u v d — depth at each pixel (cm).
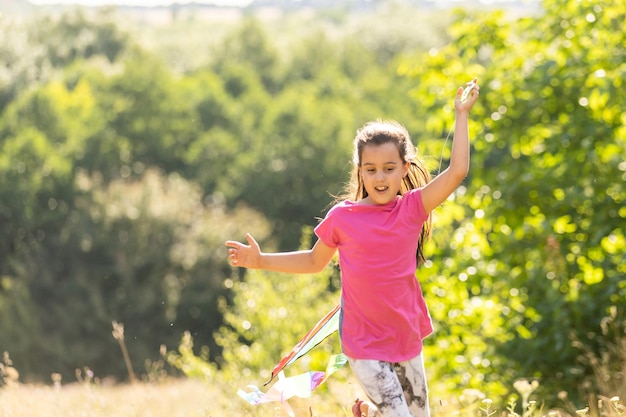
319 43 7794
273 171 5538
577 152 1141
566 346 972
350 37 8044
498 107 1212
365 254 479
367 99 6462
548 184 1155
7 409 783
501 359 1026
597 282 1023
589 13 1154
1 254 4962
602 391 816
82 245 4519
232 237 4691
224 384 1083
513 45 1251
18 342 4288
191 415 902
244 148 5941
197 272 4475
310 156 5534
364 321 483
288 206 5588
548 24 1206
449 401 805
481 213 1181
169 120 5978
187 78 6481
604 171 1126
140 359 4297
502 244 1147
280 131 5662
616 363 859
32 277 4512
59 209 4991
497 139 1209
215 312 4478
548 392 938
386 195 483
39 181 4984
